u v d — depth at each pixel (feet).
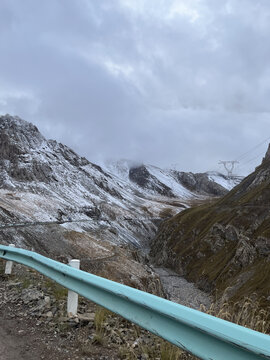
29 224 379.14
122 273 229.45
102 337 17.76
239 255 328.49
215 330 10.27
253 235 382.42
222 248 403.75
